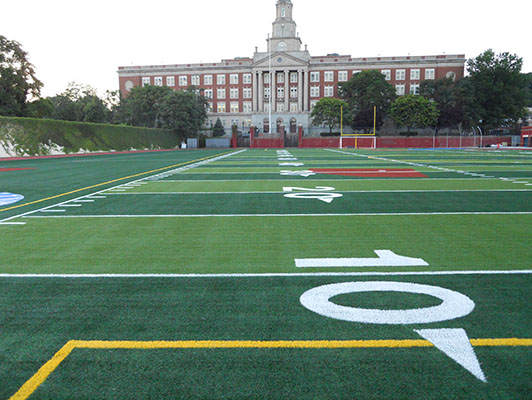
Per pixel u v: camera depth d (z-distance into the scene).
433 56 84.75
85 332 3.31
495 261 5.09
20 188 13.02
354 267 4.91
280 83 89.31
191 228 7.14
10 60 52.00
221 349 3.03
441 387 2.56
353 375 2.69
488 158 30.12
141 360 2.89
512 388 2.54
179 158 33.47
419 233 6.64
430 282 4.37
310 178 15.63
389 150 52.75
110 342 3.15
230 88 91.69
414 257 5.30
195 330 3.33
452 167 20.75
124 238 6.46
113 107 87.38
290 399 2.45
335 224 7.37
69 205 9.64
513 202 9.65
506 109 79.00
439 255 5.38
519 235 6.45
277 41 88.81
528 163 23.86
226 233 6.75
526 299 3.89
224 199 10.45
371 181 14.45
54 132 43.62
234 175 17.22
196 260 5.27
